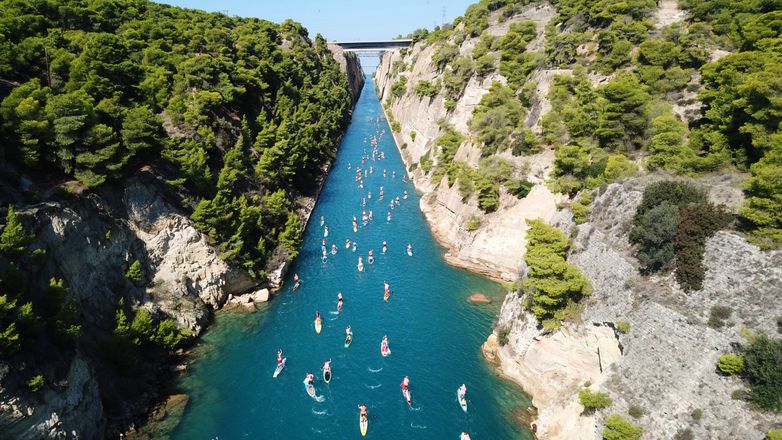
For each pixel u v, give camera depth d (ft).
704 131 160.56
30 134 150.82
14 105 152.56
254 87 338.13
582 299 147.43
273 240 240.32
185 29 353.72
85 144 164.14
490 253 236.22
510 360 165.99
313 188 359.46
